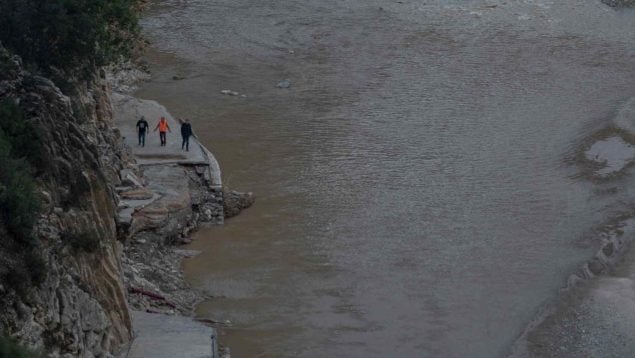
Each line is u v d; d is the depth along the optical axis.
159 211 64.06
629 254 66.88
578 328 57.50
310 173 77.44
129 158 70.06
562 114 91.19
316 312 58.09
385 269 63.50
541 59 105.81
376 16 118.94
